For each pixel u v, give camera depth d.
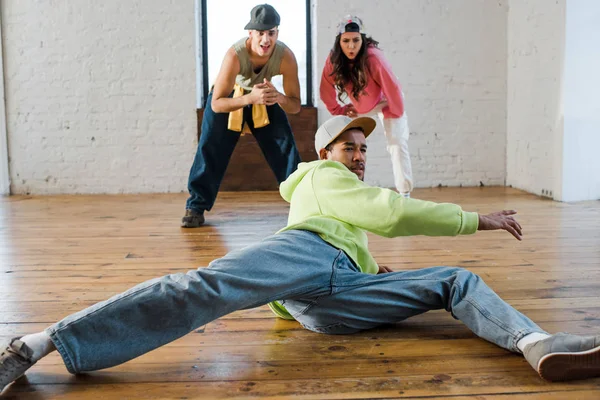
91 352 1.42
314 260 1.61
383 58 3.96
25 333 1.83
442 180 6.07
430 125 6.00
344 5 5.81
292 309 1.76
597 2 4.76
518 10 5.68
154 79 5.87
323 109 5.90
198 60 5.96
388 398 1.34
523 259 2.75
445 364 1.52
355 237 1.75
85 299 2.19
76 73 5.84
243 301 1.51
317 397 1.35
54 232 3.70
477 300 1.59
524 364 1.50
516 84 5.77
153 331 1.45
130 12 5.80
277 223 3.97
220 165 3.89
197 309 1.46
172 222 4.06
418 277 1.70
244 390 1.40
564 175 4.87
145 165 5.95
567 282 2.32
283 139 3.88
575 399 1.31
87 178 5.94
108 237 3.50
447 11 5.90
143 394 1.38
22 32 5.79
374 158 5.98
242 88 3.71
